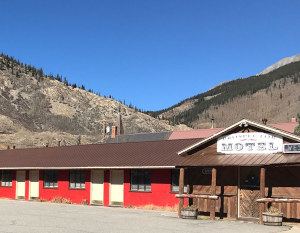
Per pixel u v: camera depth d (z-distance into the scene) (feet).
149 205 84.69
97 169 94.94
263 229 51.42
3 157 126.82
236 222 59.98
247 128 65.67
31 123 610.24
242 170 65.67
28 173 112.37
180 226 53.52
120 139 202.18
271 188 61.36
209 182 69.26
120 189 92.38
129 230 48.65
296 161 56.49
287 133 60.80
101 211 75.61
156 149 93.40
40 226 51.49
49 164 104.01
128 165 85.46
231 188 65.87
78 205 93.30
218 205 66.74
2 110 604.08
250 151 64.75
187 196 65.72
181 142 94.79
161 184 84.02
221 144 68.08
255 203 63.36
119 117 236.02
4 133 457.68
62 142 401.29
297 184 59.26
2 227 50.24
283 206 59.77
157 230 49.03
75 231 47.16
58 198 102.68
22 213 69.87
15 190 115.34
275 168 61.41
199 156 69.77
